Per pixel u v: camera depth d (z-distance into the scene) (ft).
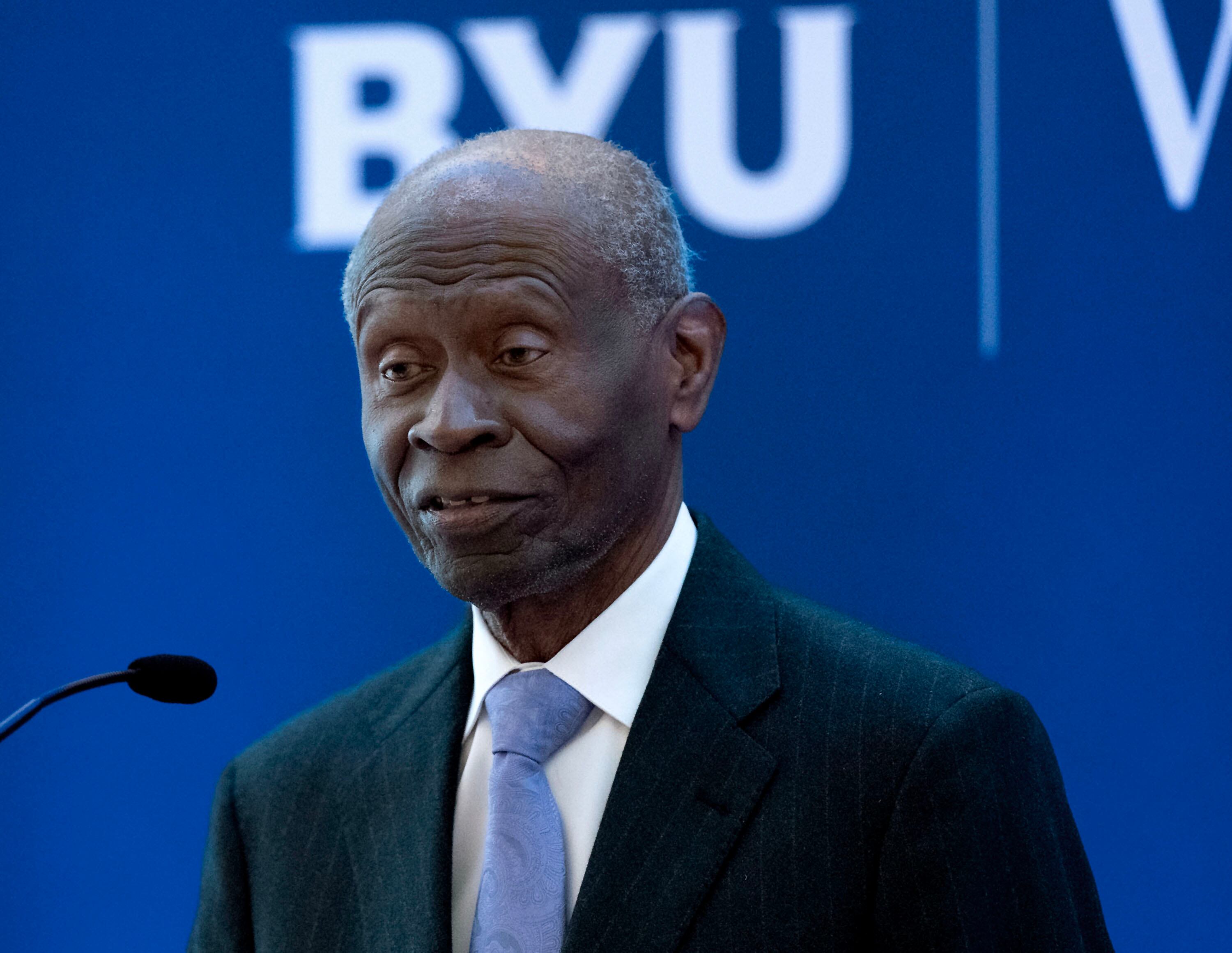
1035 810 13.44
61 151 32.30
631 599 14.37
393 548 31.17
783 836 13.20
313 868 15.01
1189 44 28.63
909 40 29.53
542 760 14.02
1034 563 28.66
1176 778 27.99
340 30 31.58
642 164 14.51
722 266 29.76
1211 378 28.32
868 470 29.27
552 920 13.24
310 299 31.58
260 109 31.81
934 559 28.96
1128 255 28.66
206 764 31.14
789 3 29.89
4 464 32.01
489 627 14.80
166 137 32.07
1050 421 28.76
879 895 13.00
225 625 31.35
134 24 32.24
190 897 30.94
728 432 29.63
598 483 13.34
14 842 31.24
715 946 12.84
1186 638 28.14
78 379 32.01
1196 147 28.55
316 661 31.12
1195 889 27.73
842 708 13.73
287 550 31.37
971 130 29.25
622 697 14.08
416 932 13.70
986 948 12.77
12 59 32.45
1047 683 28.45
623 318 13.41
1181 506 28.30
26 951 31.04
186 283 31.91
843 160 29.63
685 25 30.12
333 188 31.55
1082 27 28.96
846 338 29.48
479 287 12.87
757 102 29.89
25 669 31.65
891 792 13.16
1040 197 28.99
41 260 32.24
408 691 15.78
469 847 14.28
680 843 13.24
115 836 31.14
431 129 31.09
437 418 12.84
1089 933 13.78
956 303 29.17
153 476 31.76
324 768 15.55
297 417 31.53
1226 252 28.35
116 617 31.55
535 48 30.66
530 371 12.98
